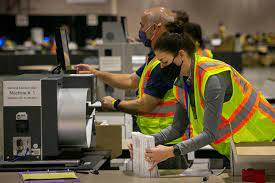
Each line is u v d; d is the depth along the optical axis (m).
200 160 5.87
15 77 4.48
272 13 23.81
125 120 6.22
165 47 4.12
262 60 22.47
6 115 4.36
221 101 4.04
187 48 4.15
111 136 5.33
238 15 23.56
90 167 4.38
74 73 5.25
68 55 5.55
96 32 17.59
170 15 5.05
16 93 4.34
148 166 4.19
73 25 17.73
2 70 13.92
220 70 4.10
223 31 21.67
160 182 4.04
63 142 4.40
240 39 19.95
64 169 4.34
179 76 4.34
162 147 4.04
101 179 4.11
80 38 17.67
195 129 4.42
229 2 23.23
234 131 4.32
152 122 5.10
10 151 4.39
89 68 6.13
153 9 5.04
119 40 7.84
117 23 7.84
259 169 4.21
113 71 7.42
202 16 23.17
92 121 4.77
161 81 4.94
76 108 4.35
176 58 4.15
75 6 21.09
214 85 4.02
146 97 5.01
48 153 4.36
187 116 4.52
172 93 5.01
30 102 4.34
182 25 5.04
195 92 4.17
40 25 18.23
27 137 4.36
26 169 4.34
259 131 4.39
